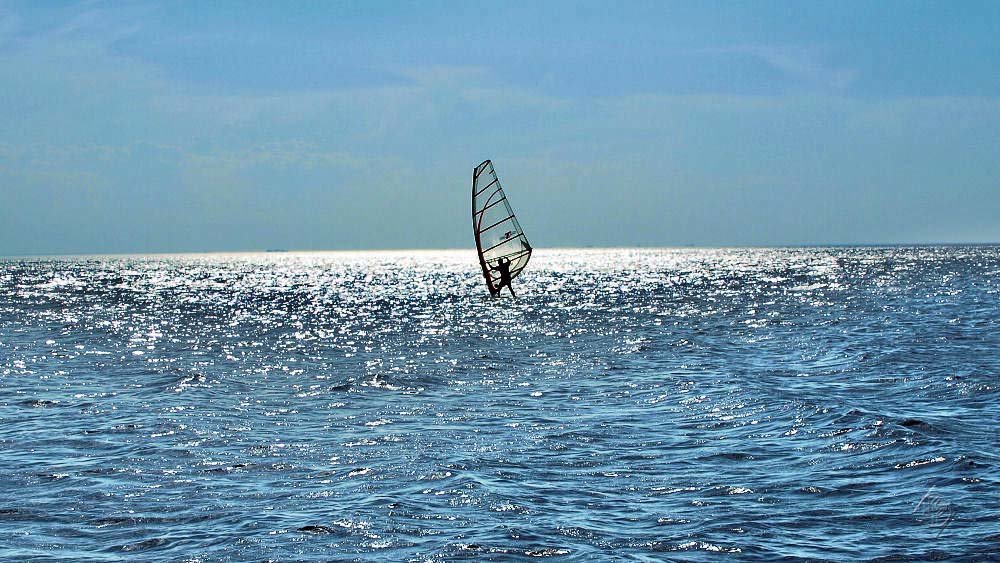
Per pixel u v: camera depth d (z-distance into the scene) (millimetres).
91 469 18938
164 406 26812
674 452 19953
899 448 19250
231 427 23516
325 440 21844
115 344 46688
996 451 18875
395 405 26953
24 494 17078
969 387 27016
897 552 13391
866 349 37750
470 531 14633
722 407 25031
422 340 47688
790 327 50406
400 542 14172
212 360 39375
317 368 36312
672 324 54562
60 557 13680
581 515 15461
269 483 17844
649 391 28500
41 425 23797
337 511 15797
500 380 32000
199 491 17266
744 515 15289
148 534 14711
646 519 15211
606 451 20250
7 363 37969
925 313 56438
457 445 21125
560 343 44812
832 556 13328
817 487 16797
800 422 22328
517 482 17641
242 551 13859
